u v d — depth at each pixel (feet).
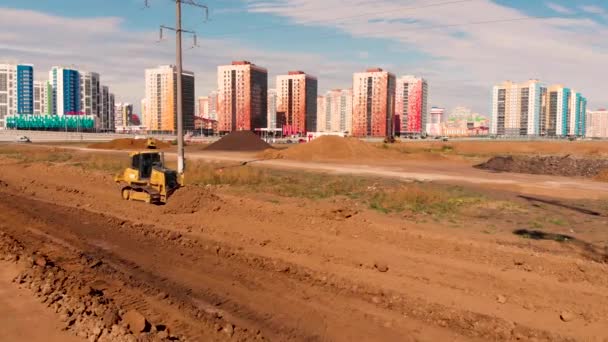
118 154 181.88
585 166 123.34
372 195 74.79
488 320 27.73
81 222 53.88
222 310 29.14
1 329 25.73
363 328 26.94
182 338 24.88
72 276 34.27
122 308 28.53
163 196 65.46
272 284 33.73
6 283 32.83
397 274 35.17
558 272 35.01
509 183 96.48
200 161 145.28
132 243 44.78
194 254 41.11
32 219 55.01
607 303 29.71
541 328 26.73
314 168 128.88
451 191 80.89
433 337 25.90
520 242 44.57
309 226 50.19
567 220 55.98
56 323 26.48
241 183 89.71
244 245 43.29
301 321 27.78
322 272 35.73
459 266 36.70
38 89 588.91
